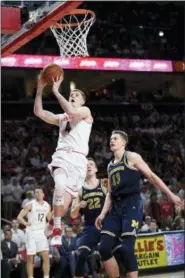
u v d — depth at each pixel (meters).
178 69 22.75
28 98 24.02
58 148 5.89
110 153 20.36
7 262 11.11
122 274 7.75
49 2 7.51
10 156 19.48
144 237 13.00
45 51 23.36
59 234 5.58
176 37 26.75
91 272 12.09
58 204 5.62
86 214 8.24
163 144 22.33
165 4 27.41
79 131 5.87
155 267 12.96
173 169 20.48
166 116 24.12
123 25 26.44
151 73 25.88
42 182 16.75
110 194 6.70
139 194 6.50
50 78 5.77
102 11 26.52
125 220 6.34
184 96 25.84
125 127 23.25
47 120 5.97
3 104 23.08
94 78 25.67
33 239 10.41
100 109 24.30
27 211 10.45
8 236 11.55
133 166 6.40
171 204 15.12
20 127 21.73
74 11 7.30
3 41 9.01
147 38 26.31
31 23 7.85
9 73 24.19
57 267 11.71
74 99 6.05
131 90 26.58
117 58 22.14
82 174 5.85
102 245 6.38
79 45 7.34
